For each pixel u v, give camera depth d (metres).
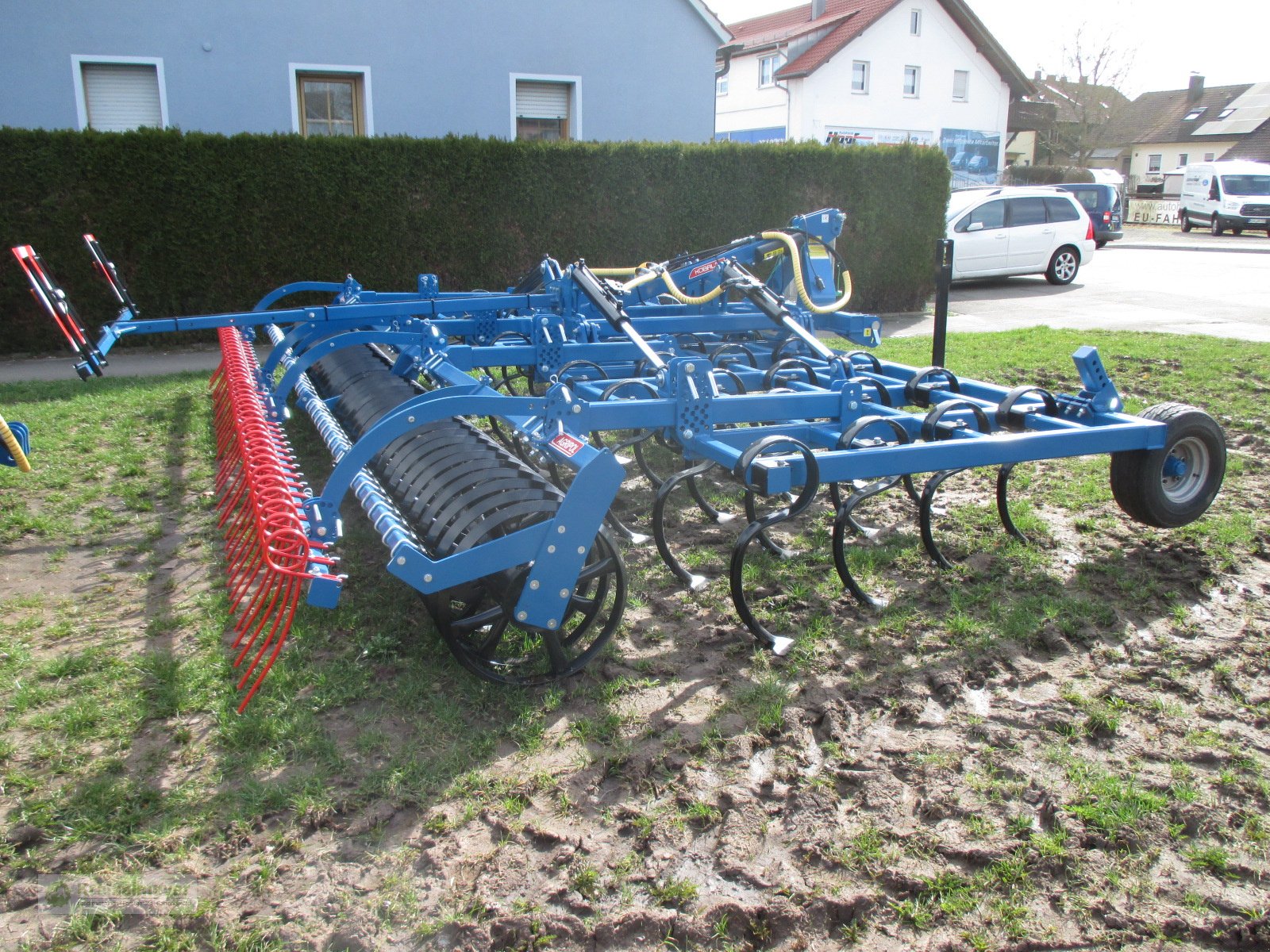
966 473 5.95
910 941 2.38
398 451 4.40
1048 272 17.91
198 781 2.96
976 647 3.78
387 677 3.55
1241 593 4.27
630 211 13.38
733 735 3.22
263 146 11.52
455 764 3.03
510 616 3.31
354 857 2.66
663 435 5.59
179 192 11.29
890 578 4.43
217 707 3.32
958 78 34.06
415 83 14.67
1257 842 2.70
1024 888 2.54
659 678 3.57
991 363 9.55
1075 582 4.37
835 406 4.59
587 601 3.63
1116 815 2.78
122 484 5.81
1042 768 3.03
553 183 12.92
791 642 3.80
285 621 3.23
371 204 12.14
